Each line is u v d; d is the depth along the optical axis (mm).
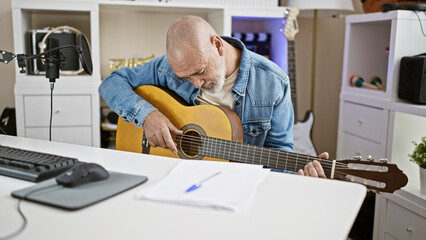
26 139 1322
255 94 1611
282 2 2904
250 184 890
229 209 765
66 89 2301
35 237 641
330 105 3164
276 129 1665
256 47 2844
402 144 2107
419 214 1768
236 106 1629
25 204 773
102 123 2549
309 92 3113
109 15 2736
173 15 2832
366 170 1248
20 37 2273
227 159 1532
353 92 2418
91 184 871
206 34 1463
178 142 1562
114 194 820
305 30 3035
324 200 827
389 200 1956
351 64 2496
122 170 998
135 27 2787
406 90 2031
